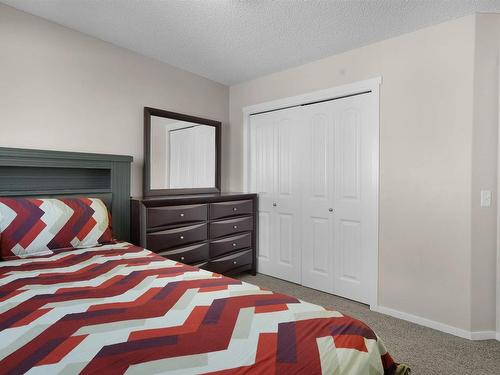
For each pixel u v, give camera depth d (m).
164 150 2.99
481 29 2.09
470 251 2.11
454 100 2.17
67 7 2.07
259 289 1.26
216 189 3.52
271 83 3.35
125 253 1.82
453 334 2.16
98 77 2.52
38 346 0.82
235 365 0.75
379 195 2.54
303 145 3.12
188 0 1.99
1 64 2.02
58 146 2.28
